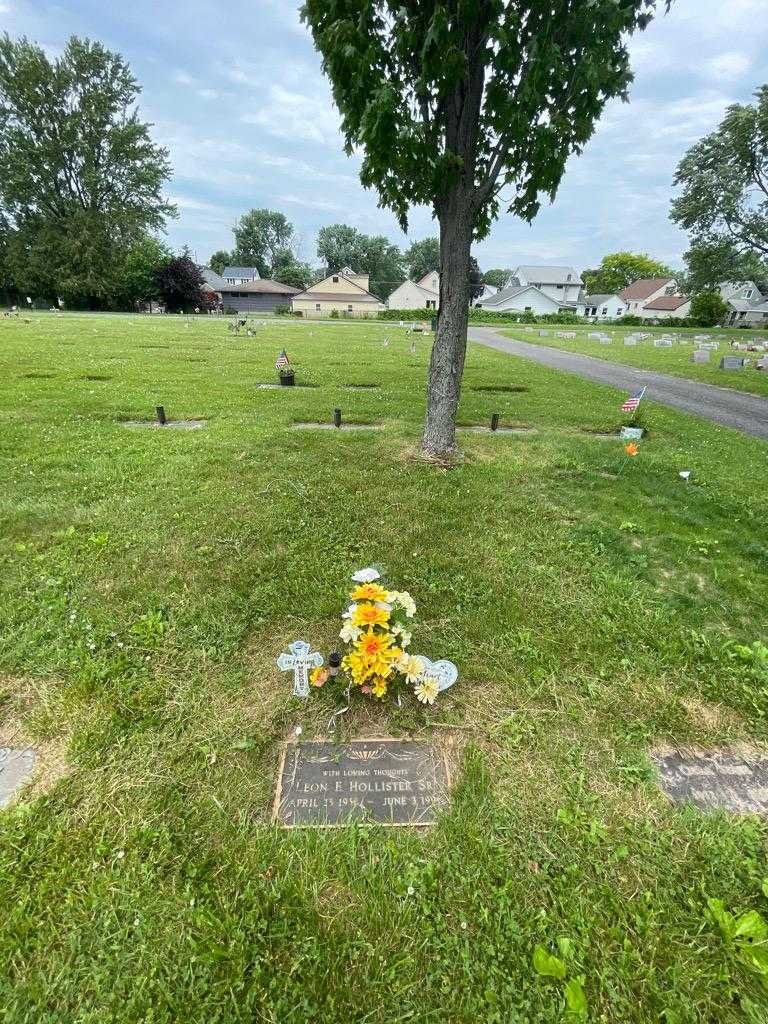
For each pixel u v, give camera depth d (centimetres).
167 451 586
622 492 514
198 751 208
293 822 183
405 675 241
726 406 1055
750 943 148
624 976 142
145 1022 130
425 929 152
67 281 4166
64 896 156
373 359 1571
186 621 285
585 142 450
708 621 306
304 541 381
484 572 347
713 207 2762
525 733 221
